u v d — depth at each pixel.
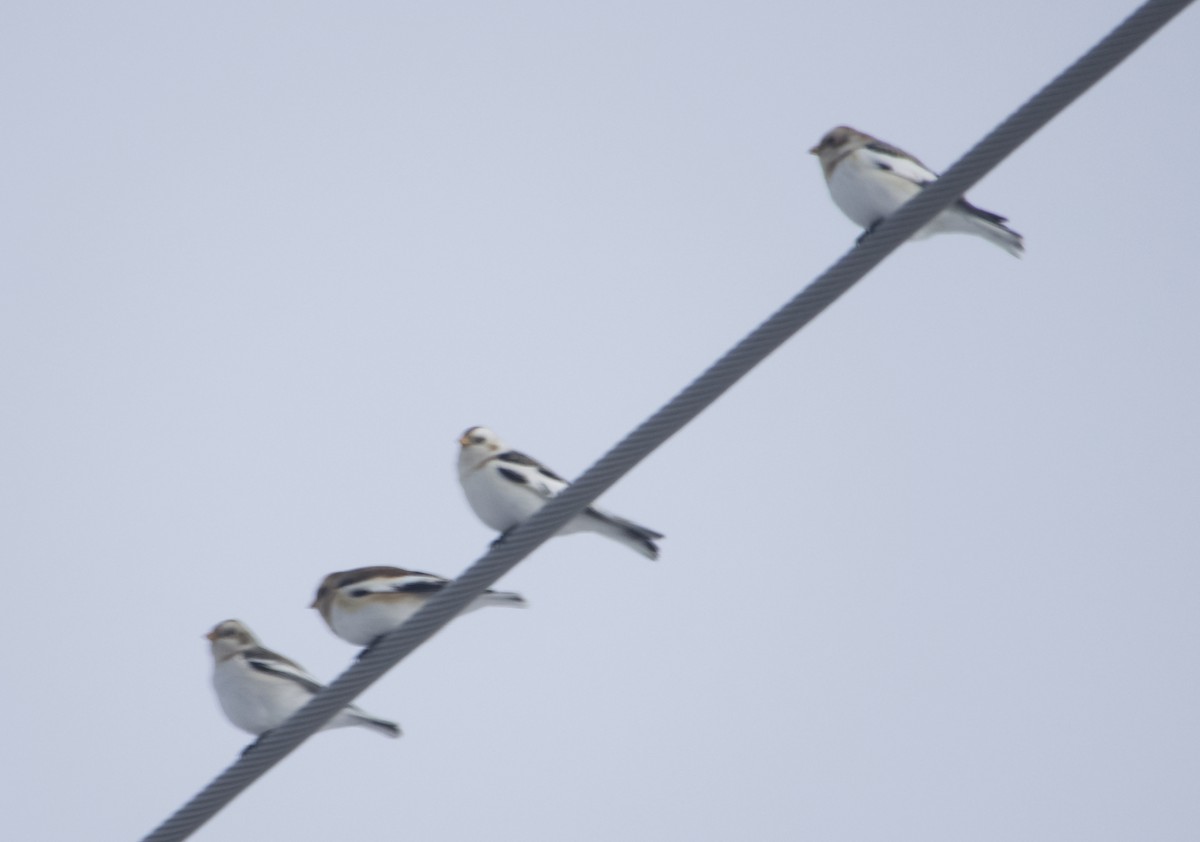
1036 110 13.10
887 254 13.59
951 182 13.41
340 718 16.84
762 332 13.66
